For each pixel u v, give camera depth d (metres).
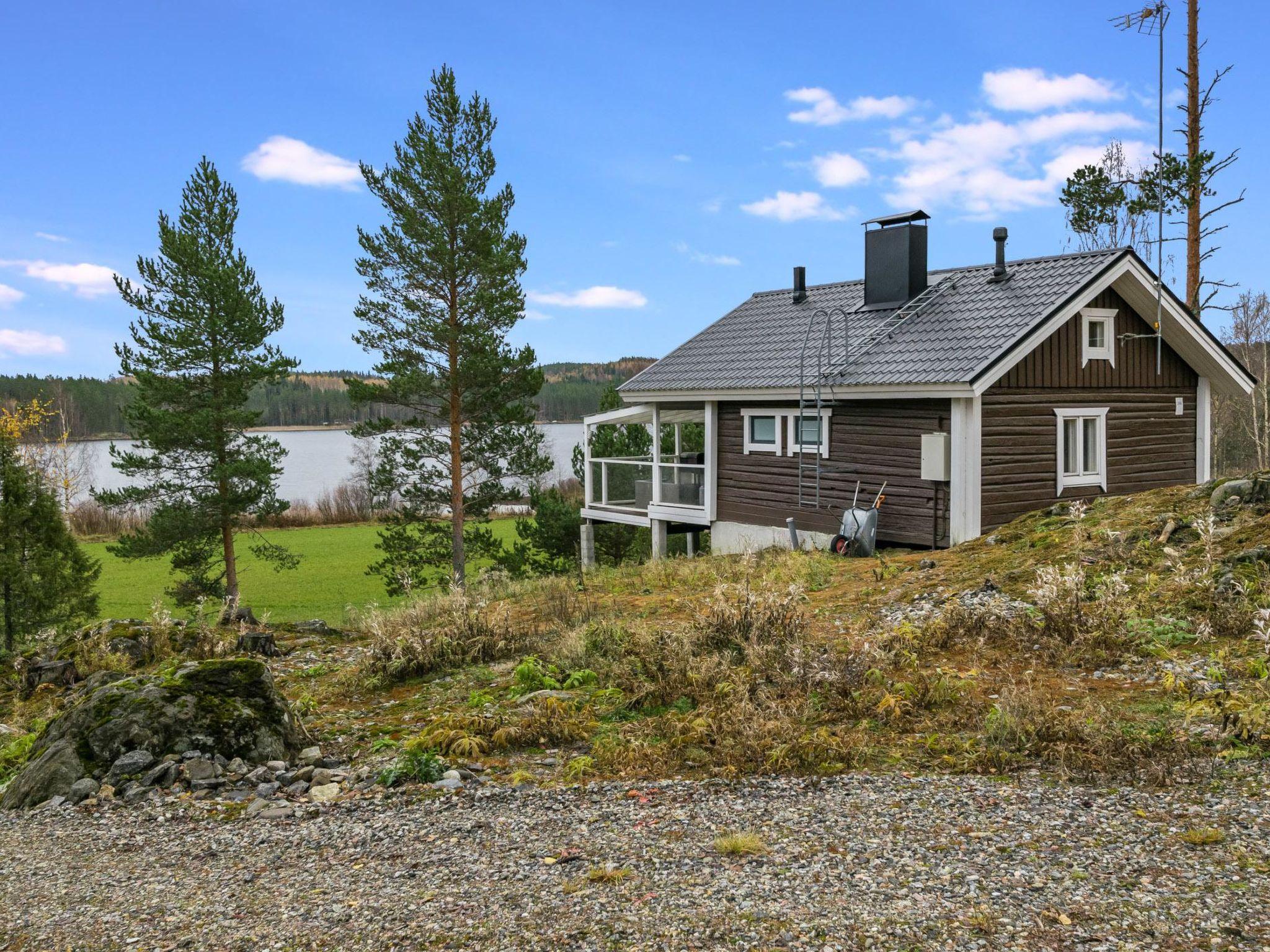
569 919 4.27
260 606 24.09
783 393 18.45
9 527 16.55
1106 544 11.14
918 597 10.84
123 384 78.31
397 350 25.19
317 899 4.71
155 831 6.02
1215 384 19.62
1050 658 8.16
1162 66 19.25
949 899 4.23
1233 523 10.63
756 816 5.45
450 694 9.23
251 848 5.56
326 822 5.92
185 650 12.17
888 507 17.20
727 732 6.88
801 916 4.14
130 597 26.75
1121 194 25.83
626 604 12.97
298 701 9.41
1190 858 4.51
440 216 24.72
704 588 13.80
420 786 6.45
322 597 25.47
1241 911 3.98
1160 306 17.48
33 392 68.19
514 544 26.50
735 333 22.31
